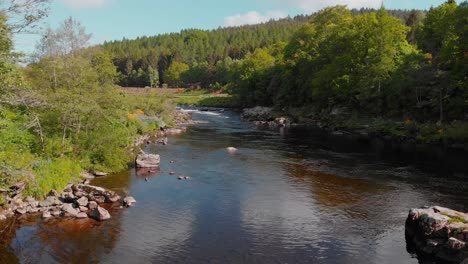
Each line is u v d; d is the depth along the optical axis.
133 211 23.58
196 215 23.09
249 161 38.00
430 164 36.75
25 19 17.77
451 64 52.91
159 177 31.58
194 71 184.62
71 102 31.61
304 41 99.44
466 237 17.30
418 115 56.22
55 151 30.67
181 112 89.12
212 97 131.62
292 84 89.19
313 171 34.06
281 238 20.02
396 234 20.69
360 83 65.88
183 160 38.09
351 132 60.41
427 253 18.28
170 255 17.97
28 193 24.28
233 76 127.00
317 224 21.92
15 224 20.97
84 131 34.19
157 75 192.75
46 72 38.69
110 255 17.86
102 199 25.19
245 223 21.94
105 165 33.12
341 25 76.94
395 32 66.06
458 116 51.03
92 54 50.75
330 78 72.56
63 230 20.47
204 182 30.25
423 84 56.47
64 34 48.72
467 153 42.12
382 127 56.25
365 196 26.89
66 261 17.19
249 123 73.94
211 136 54.97
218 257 17.84
